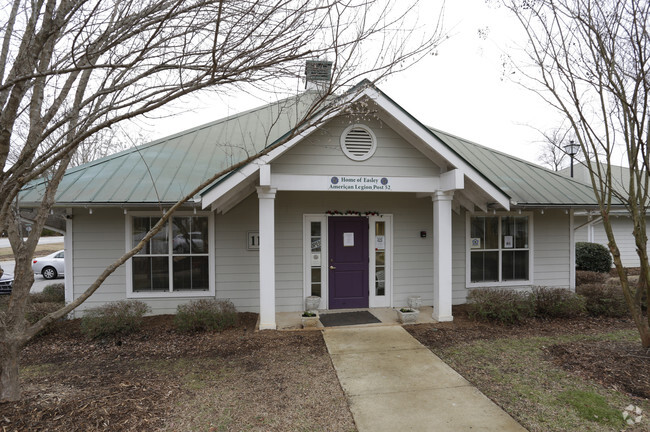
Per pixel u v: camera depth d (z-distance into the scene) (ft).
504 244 29.89
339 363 17.21
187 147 28.84
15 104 11.53
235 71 11.71
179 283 25.90
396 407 13.15
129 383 14.79
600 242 53.47
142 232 25.58
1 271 41.37
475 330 22.12
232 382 15.21
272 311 22.20
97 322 20.72
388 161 23.62
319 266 27.25
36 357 18.44
